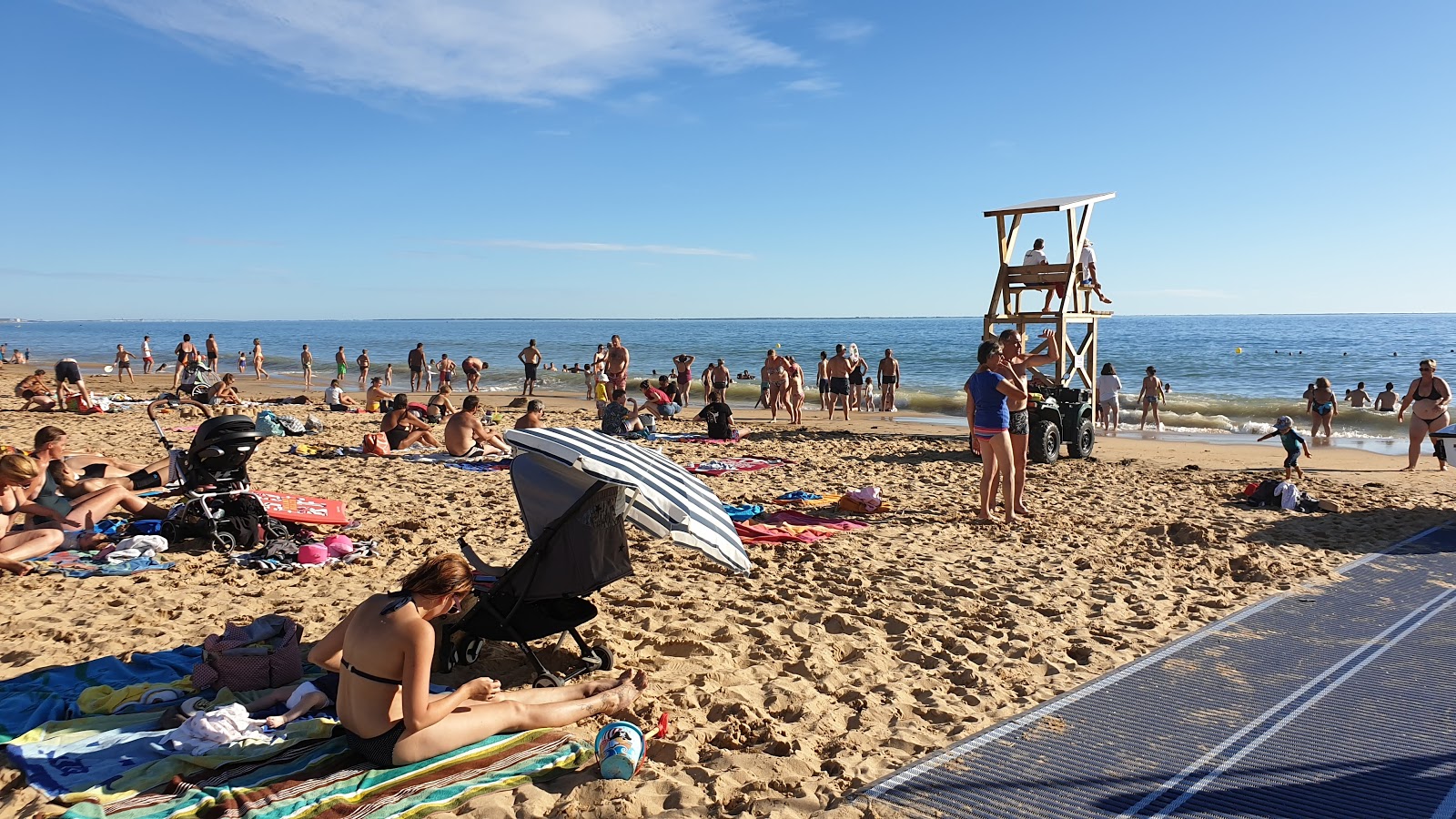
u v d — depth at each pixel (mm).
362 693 3496
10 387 26312
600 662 4816
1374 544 7934
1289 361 46656
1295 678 4785
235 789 3258
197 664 4191
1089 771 3707
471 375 27984
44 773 3359
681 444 15164
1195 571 7000
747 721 4215
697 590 6355
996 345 8781
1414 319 199250
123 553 6570
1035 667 4969
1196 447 15977
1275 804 3453
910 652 5195
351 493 9625
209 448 7008
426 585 3506
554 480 4535
